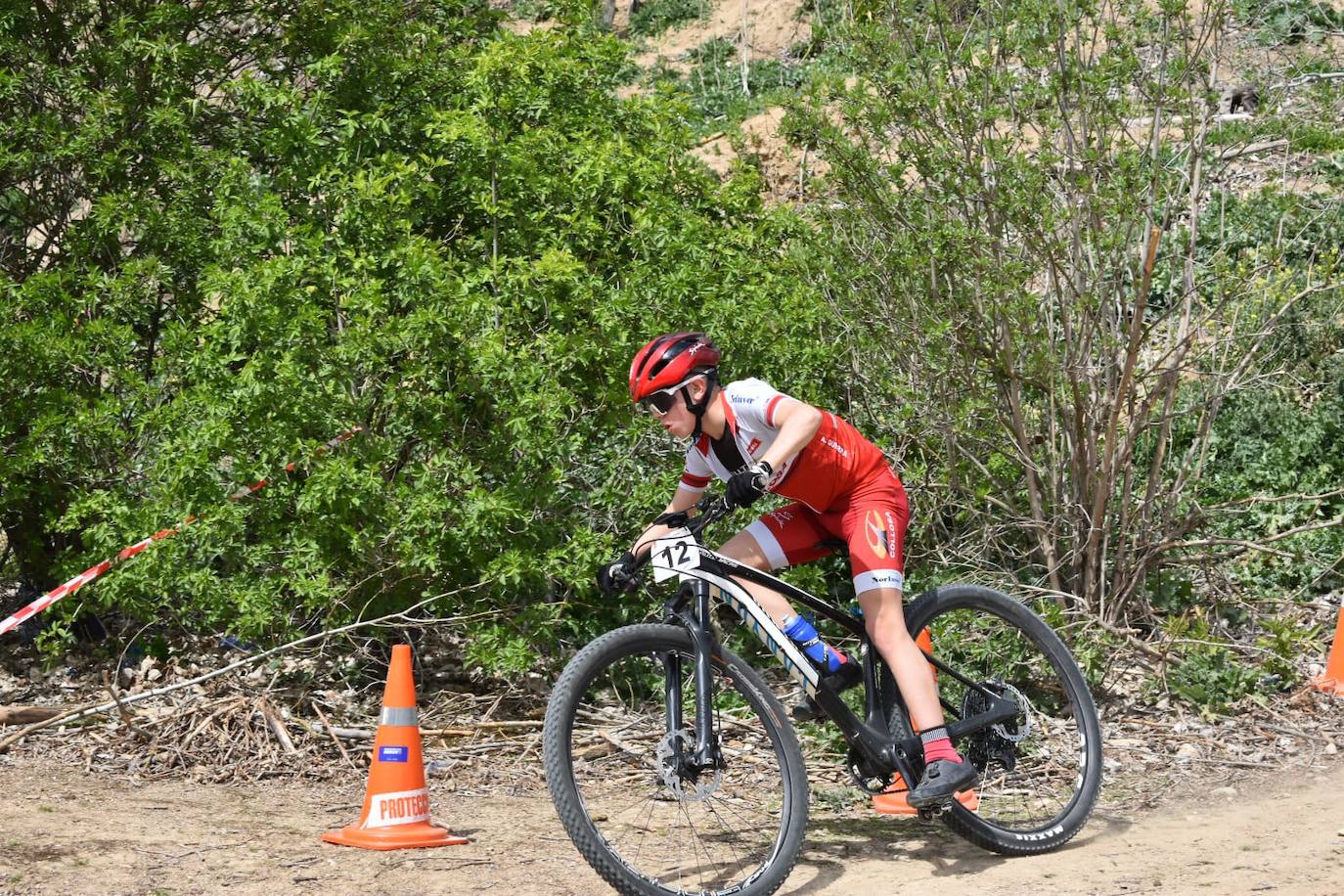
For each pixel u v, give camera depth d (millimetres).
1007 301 7516
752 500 4422
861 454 4859
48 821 5238
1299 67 8156
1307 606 8648
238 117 8445
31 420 7523
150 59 8234
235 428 6895
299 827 5363
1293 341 10172
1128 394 7723
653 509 7324
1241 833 5246
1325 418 9930
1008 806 5645
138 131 8367
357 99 8367
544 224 7789
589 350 7121
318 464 6703
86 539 7141
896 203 7793
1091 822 5539
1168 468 9195
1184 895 4488
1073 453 7820
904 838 5289
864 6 7695
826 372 8070
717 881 4648
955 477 8070
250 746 6457
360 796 5895
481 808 5695
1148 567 8211
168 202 8055
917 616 5172
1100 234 7449
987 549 8148
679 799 4637
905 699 4805
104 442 7430
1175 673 7297
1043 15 7320
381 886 4637
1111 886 4613
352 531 6695
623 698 6523
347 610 6984
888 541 4836
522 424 6707
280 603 6957
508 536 6973
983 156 7547
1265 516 9359
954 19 7816
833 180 8117
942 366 7867
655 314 7379
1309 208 10039
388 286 7391
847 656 4996
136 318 7867
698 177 8570
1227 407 10227
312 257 7125
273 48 8570
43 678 7617
